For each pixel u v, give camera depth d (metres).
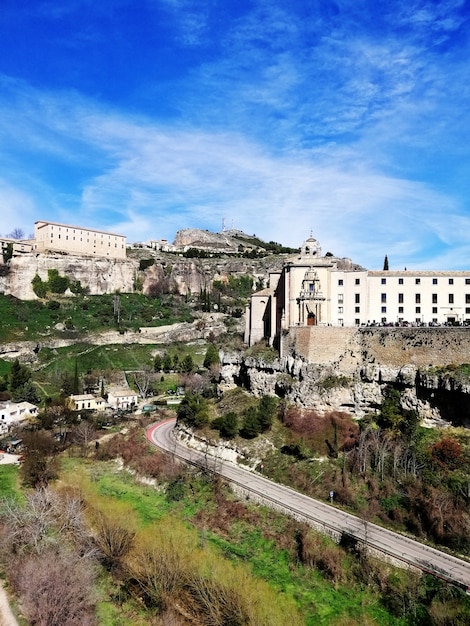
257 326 140.25
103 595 65.06
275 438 100.88
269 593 63.81
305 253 126.19
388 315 118.00
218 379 157.50
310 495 84.56
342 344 107.38
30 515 77.75
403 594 60.97
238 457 100.12
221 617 59.53
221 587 63.47
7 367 177.38
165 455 105.62
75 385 163.00
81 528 76.69
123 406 157.00
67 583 63.75
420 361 96.75
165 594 63.25
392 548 67.44
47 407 145.88
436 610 57.62
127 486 97.38
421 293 117.88
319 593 64.31
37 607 61.16
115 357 197.88
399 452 84.88
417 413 92.75
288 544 73.69
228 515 82.44
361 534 71.12
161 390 174.38
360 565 66.75
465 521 70.38
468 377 86.06
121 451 113.19
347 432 95.38
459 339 93.06
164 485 95.38
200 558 70.50
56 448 118.44
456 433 86.75
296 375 109.62
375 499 79.62
